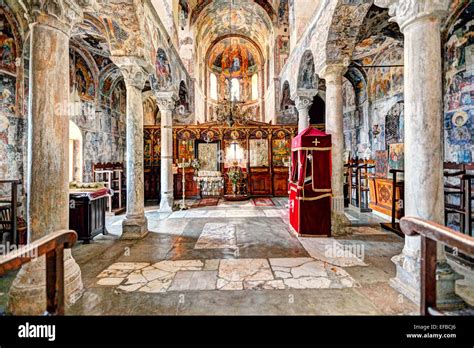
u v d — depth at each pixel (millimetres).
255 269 4375
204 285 3793
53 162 3404
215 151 14375
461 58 6023
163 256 5066
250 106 22188
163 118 10008
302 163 6266
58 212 3436
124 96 13102
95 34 7797
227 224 7793
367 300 3311
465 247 1713
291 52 10930
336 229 6449
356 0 5605
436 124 3328
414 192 3412
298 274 4152
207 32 18641
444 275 3117
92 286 3789
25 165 6863
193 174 13906
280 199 13242
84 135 9812
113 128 12008
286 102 14742
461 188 5188
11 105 6512
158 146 13922
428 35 3340
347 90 12281
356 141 11586
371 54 9727
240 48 22109
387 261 4688
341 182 6574
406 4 3430
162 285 3807
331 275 4102
